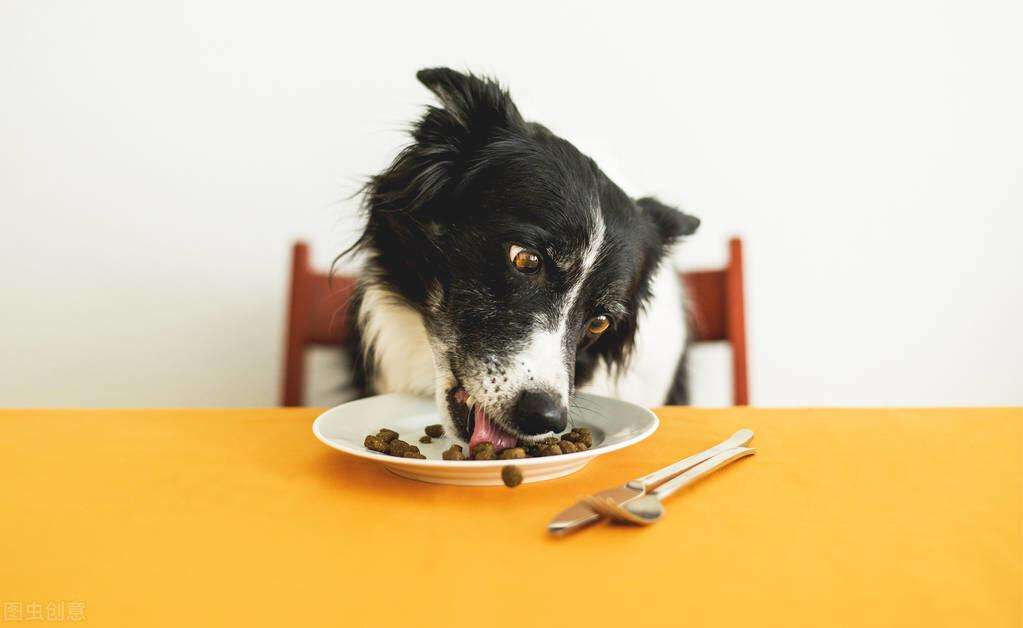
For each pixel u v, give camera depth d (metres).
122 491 0.86
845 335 2.94
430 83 1.76
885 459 1.05
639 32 2.85
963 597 0.58
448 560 0.66
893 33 2.83
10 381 2.73
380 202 1.87
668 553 0.68
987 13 2.79
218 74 2.74
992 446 1.13
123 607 0.55
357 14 2.78
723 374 2.99
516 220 1.60
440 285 1.73
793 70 2.87
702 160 2.90
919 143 2.86
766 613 0.55
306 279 2.23
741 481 0.93
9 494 0.84
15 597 0.57
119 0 2.66
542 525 0.76
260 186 2.79
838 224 2.90
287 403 2.19
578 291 1.63
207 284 2.80
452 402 1.51
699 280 2.48
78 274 2.72
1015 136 2.82
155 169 2.73
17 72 2.63
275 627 0.53
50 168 2.67
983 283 2.88
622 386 2.20
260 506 0.82
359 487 0.90
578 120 2.84
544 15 2.84
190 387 2.83
